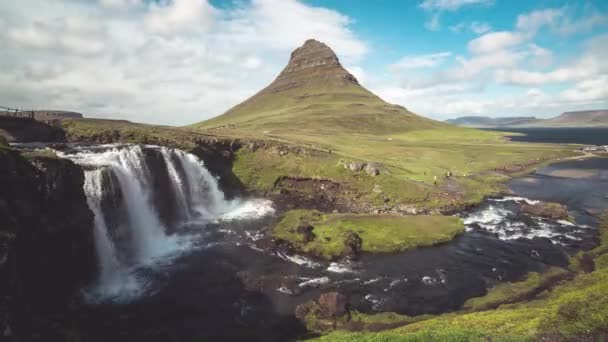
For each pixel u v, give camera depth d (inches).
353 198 2652.6
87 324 1170.0
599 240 1839.3
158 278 1502.2
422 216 2146.9
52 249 1238.3
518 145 6181.1
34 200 1188.5
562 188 3132.4
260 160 3176.7
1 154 1112.8
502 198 2765.7
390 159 3912.4
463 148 5260.8
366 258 1651.1
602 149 5812.0
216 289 1397.6
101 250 1576.0
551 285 1347.2
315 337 1066.1
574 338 771.4
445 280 1432.1
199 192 2615.7
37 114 3228.3
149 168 2207.2
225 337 1102.4
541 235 1930.4
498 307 1150.3
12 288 856.3
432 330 919.7
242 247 1817.2
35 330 908.0
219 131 4106.8
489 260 1614.2
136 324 1179.3
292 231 1857.8
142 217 1987.0
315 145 4089.6
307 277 1475.1
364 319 1151.0
